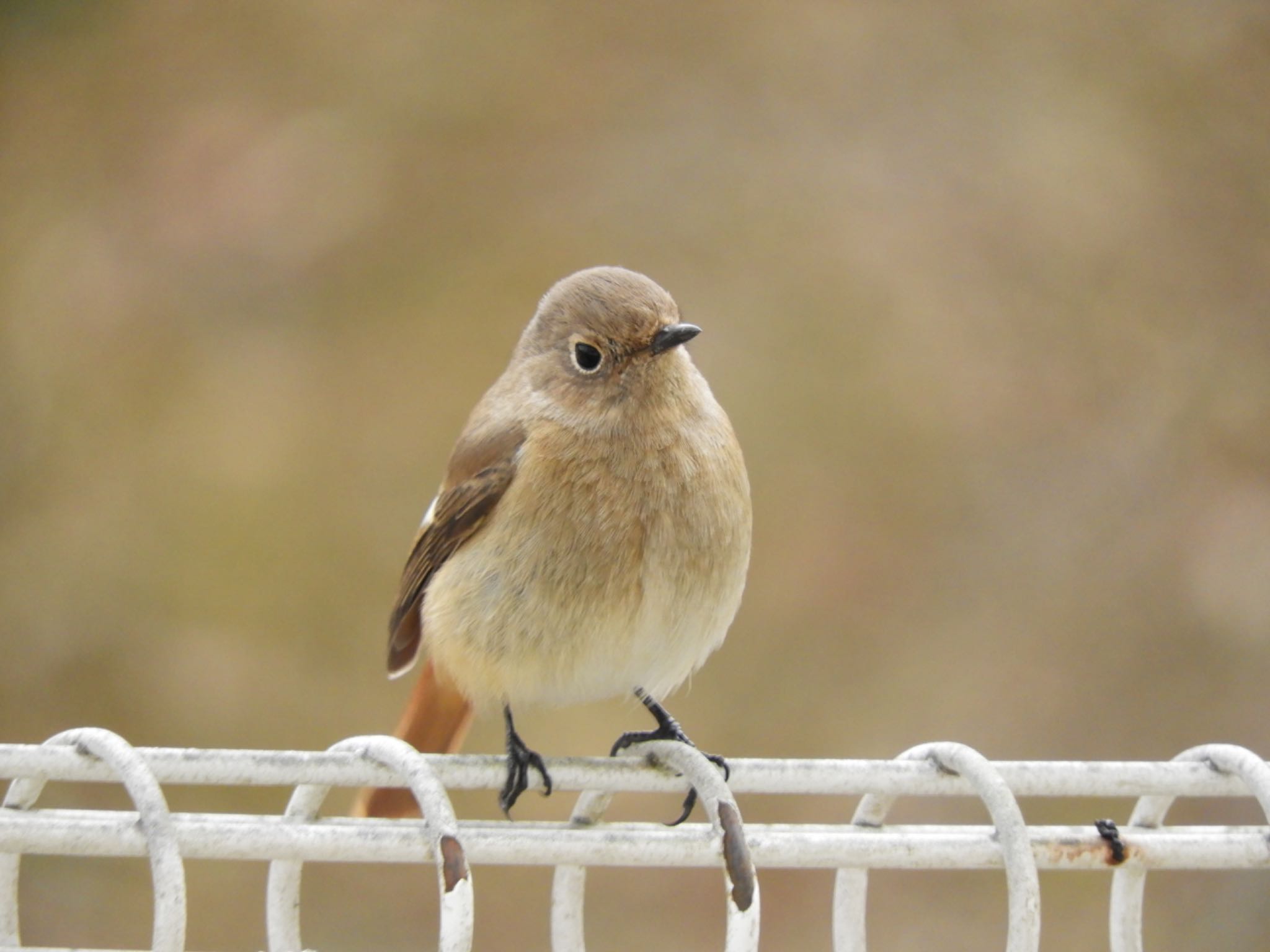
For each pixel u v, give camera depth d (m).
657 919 10.30
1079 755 11.06
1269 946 9.54
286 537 12.16
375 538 12.19
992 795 4.05
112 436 12.45
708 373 12.42
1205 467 11.95
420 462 12.46
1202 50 13.01
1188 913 9.77
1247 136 12.73
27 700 11.51
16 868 4.11
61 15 13.62
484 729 11.10
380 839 3.97
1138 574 11.66
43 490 12.27
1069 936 9.74
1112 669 11.34
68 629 11.72
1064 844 4.23
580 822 4.64
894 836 4.15
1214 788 4.23
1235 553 11.57
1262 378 12.10
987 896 10.20
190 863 10.32
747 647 11.65
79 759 3.90
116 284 12.80
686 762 4.28
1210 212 12.59
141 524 12.14
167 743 11.29
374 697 11.61
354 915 10.32
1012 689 11.33
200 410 12.55
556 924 4.36
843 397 12.38
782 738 11.24
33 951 4.05
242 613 11.89
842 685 11.49
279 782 4.00
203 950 9.92
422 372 12.73
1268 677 11.18
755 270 12.84
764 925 10.25
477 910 10.27
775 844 4.15
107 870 10.17
